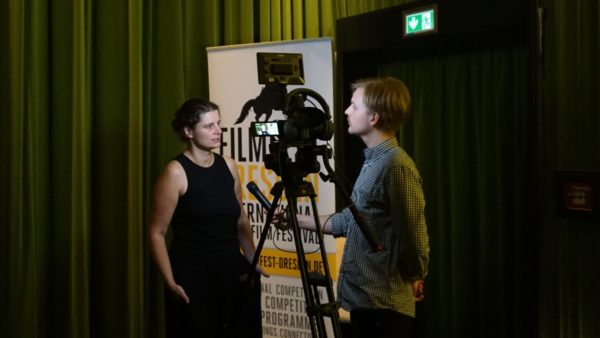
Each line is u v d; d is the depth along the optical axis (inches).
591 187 74.0
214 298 79.9
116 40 97.7
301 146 60.3
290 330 99.9
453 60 101.5
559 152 78.7
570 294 79.1
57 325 92.5
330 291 60.7
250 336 83.0
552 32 80.0
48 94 92.6
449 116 102.7
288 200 61.7
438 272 105.5
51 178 92.7
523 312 91.9
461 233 101.0
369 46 98.0
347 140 104.5
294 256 99.0
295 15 116.1
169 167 78.1
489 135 96.8
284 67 69.8
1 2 85.2
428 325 106.8
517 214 92.4
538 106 76.9
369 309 65.9
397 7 93.5
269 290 101.1
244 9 112.3
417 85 106.0
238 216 83.4
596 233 75.4
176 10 103.7
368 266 66.3
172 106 104.0
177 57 104.0
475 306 101.0
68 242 92.2
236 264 81.4
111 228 97.6
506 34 88.4
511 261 95.0
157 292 104.0
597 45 74.7
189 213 78.7
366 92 68.3
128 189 98.0
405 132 108.6
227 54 102.5
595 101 75.0
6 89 85.1
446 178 104.0
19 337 85.8
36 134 90.2
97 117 97.7
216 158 84.5
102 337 97.6
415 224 63.2
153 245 77.4
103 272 97.6
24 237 87.2
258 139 100.3
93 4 97.7
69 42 92.0
